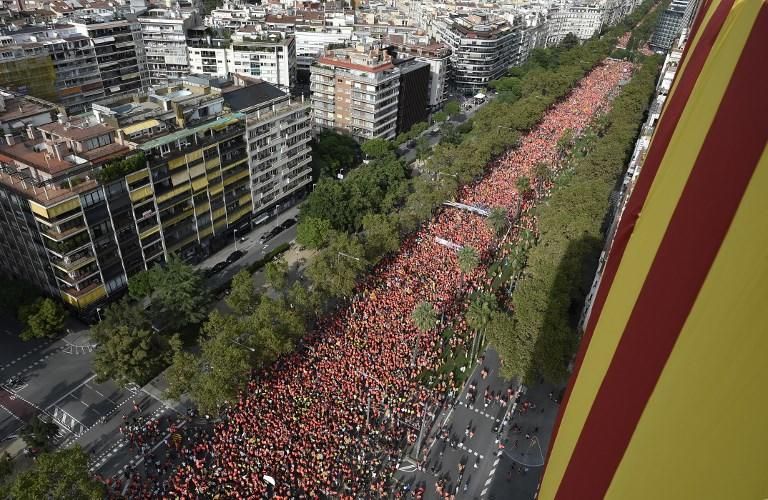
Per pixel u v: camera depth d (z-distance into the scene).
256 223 176.12
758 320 19.78
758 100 23.33
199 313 128.25
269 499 90.38
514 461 102.62
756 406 19.25
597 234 148.75
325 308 135.38
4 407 108.56
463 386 118.38
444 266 154.75
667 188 30.98
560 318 117.19
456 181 190.88
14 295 124.06
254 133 161.50
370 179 185.75
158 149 134.75
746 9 29.53
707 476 20.89
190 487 92.38
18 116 144.50
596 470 29.98
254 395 108.75
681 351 24.05
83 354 122.56
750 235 21.30
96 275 128.38
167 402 111.25
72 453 80.31
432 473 98.94
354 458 99.00
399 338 126.12
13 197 118.12
